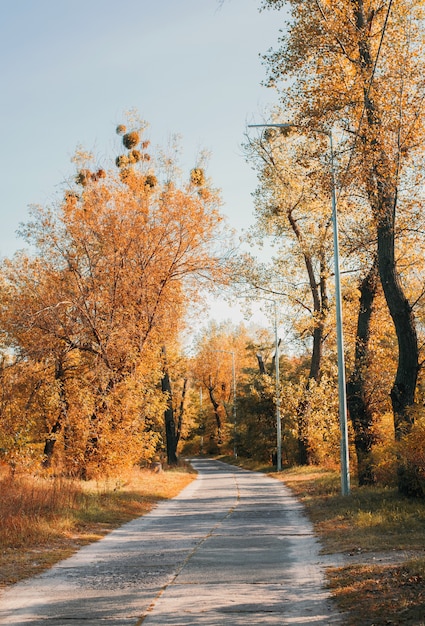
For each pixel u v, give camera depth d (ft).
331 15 58.44
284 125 73.77
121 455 92.73
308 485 92.12
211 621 23.52
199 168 105.29
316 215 111.24
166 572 33.24
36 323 96.12
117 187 102.06
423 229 61.82
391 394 59.36
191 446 359.66
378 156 55.72
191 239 102.99
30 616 25.11
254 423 189.57
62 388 97.35
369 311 82.94
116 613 25.20
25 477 68.69
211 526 52.54
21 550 40.24
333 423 101.55
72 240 98.94
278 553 38.14
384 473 73.77
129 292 99.66
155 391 102.94
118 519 57.88
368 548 36.14
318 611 24.30
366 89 56.80
